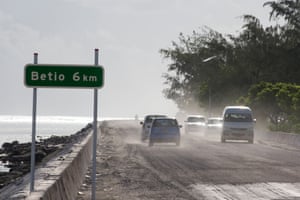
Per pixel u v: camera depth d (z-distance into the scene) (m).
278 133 98.50
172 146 82.94
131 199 33.00
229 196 34.34
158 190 36.75
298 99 114.00
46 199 21.33
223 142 95.50
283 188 37.81
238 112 96.12
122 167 51.16
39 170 35.34
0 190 35.66
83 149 48.41
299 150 76.06
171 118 83.38
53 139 128.38
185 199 33.22
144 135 92.38
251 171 47.84
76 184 34.44
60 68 23.44
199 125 133.12
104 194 34.75
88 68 23.59
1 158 86.44
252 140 94.38
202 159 59.62
